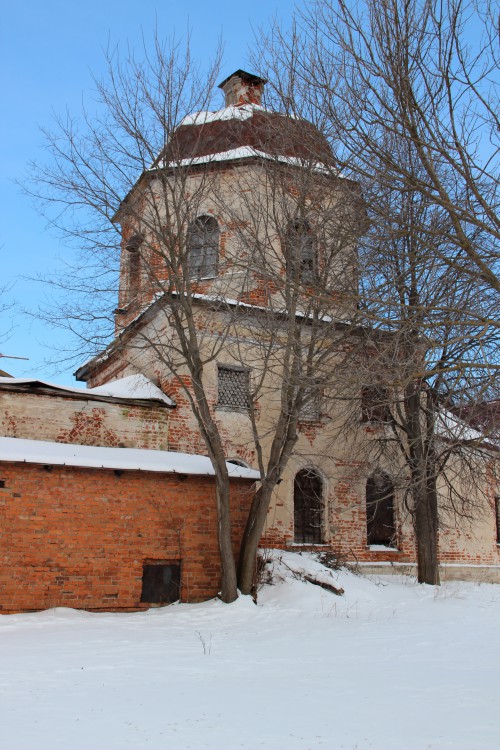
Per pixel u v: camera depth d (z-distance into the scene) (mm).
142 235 15898
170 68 15836
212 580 15289
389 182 10852
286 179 15430
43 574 13531
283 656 9750
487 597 16812
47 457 13727
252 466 18641
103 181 15570
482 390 9547
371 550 19750
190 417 18172
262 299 18875
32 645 10148
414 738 5656
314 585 15852
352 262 12055
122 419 17406
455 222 9156
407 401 17828
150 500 14906
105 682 7828
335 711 6582
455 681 7996
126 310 16703
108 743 5465
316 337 14344
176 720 6230
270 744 5473
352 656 9773
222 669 8734
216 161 18844
